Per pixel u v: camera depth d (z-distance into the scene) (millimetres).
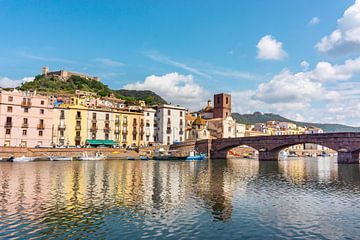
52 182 41438
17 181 42188
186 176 51094
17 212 24953
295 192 35375
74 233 20016
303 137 92062
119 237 19375
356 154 82188
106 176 49312
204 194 33594
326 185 41406
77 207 26875
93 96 178875
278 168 72188
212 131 160250
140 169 63750
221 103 174500
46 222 22297
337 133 83812
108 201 29422
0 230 20406
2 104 94938
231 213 25250
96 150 103688
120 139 120750
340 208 27266
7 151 87375
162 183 41875
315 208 27219
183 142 123688
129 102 173875
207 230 20875
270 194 33938
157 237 19453
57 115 106688
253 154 155375
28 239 18859
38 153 92062
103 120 116250
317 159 139250
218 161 102062
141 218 23562
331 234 20312
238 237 19625
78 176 48750
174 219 23359
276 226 21891
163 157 104000
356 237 19766
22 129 98125
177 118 138125
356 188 38688
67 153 97375
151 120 133500
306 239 19391
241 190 36531
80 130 110500
